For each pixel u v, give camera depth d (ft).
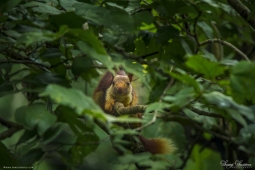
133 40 27.81
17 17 24.54
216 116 26.68
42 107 20.10
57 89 18.66
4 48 25.43
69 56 27.66
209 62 20.10
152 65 26.68
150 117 29.27
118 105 32.14
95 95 35.91
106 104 33.91
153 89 31.19
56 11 24.41
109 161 22.18
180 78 20.85
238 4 29.12
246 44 45.32
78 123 23.16
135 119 18.83
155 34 27.63
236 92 20.36
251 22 30.09
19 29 22.44
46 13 25.30
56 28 23.12
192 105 21.95
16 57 26.66
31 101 22.02
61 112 23.03
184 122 35.45
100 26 25.61
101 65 31.17
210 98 19.90
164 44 27.53
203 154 43.47
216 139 42.78
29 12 26.08
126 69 22.36
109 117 18.69
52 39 20.26
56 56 23.57
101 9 23.79
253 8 28.09
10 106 53.83
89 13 23.59
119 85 33.53
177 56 28.17
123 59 23.85
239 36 41.24
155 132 35.06
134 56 26.63
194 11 26.68
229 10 27.71
